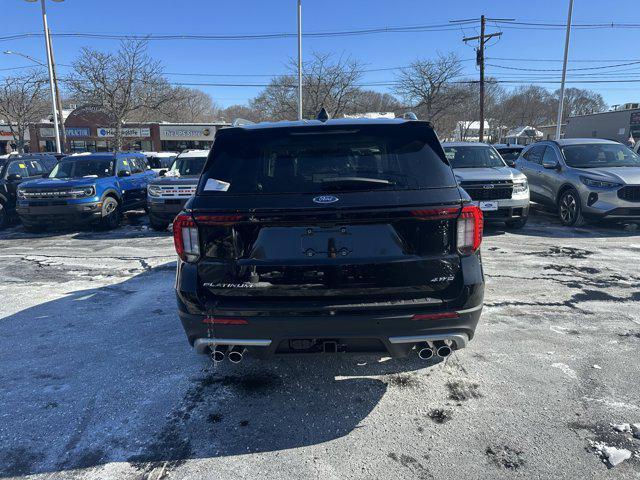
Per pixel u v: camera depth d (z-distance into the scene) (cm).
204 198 285
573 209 931
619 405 308
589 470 250
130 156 1273
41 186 1002
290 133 304
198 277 286
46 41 2389
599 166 952
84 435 290
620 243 786
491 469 253
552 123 8150
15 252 841
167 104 3603
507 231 898
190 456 269
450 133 5366
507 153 1363
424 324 276
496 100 7100
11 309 518
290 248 277
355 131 304
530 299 511
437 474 250
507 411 305
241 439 283
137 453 272
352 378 350
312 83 3562
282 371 363
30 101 3591
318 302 276
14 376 364
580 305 492
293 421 300
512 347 395
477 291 281
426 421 297
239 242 279
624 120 4369
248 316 275
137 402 325
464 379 345
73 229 1111
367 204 271
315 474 253
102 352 403
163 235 993
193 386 344
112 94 3219
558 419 295
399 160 292
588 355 379
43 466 263
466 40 3534
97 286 602
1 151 5700
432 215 273
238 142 304
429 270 278
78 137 5269
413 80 3984
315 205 271
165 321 471
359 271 276
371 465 259
